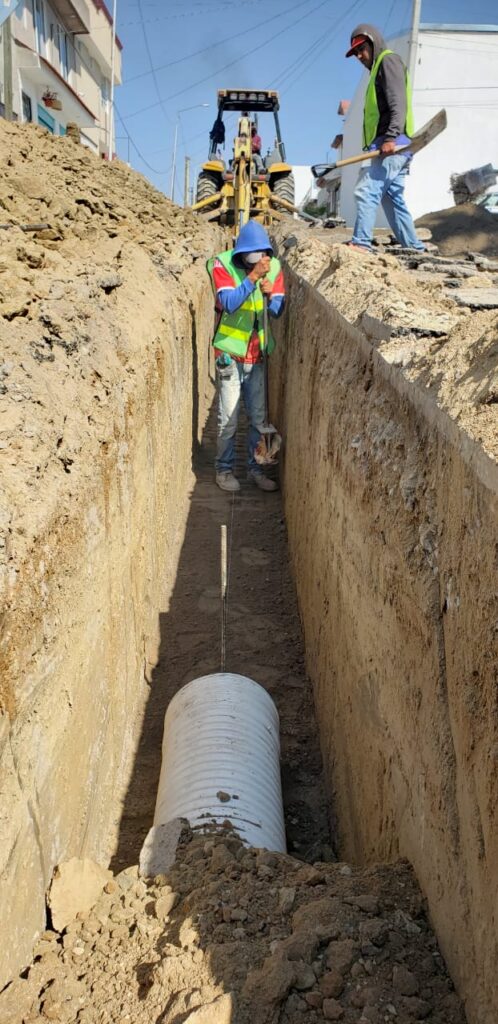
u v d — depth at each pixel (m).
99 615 3.20
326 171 7.23
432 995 2.03
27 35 19.80
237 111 15.22
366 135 7.09
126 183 10.25
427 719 2.28
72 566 2.71
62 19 23.86
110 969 2.26
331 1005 2.03
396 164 7.07
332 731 3.95
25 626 2.17
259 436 7.80
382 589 2.86
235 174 12.16
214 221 14.45
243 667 5.04
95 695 3.12
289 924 2.38
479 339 2.48
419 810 2.37
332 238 10.28
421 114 22.91
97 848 3.18
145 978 2.21
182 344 6.87
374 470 3.11
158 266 6.79
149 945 2.36
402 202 7.67
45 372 3.05
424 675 2.31
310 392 5.34
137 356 4.34
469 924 1.90
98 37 28.00
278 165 14.01
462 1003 1.95
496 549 1.78
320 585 4.52
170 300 6.20
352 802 3.39
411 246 7.89
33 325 3.33
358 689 3.30
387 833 2.78
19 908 2.17
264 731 3.64
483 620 1.83
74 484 2.79
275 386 8.52
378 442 3.12
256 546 6.69
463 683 1.96
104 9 28.70
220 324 7.41
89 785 3.01
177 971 2.19
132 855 3.39
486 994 1.76
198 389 8.91
